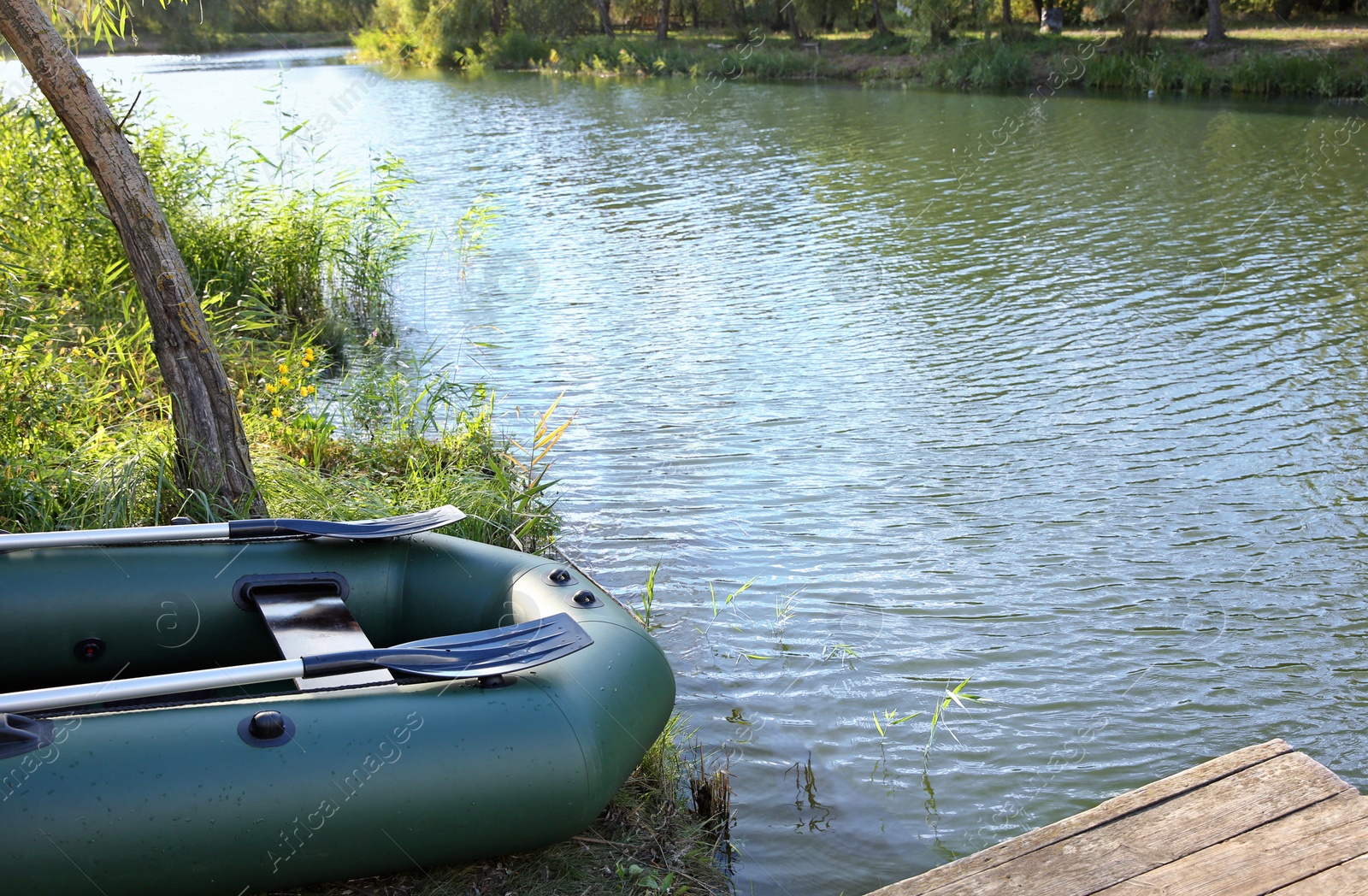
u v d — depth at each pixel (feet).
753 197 43.27
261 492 13.61
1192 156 48.49
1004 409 21.17
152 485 13.25
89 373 17.52
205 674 7.54
